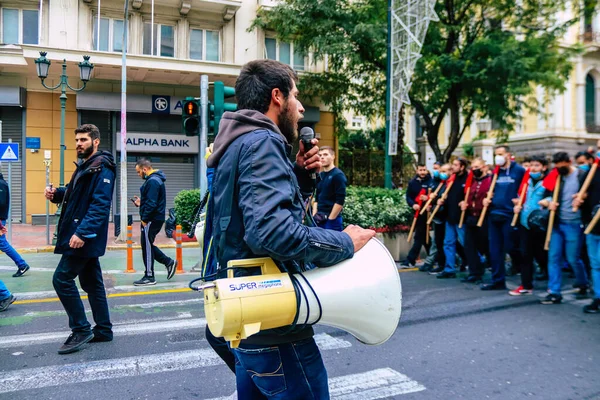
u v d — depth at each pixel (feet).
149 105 55.21
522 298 20.27
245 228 4.88
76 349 13.38
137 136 55.62
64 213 13.10
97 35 52.49
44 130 52.44
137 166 23.04
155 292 21.17
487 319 17.06
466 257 24.59
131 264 26.35
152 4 51.60
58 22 50.60
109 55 48.55
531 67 50.80
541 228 19.76
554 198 19.49
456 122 54.75
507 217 21.43
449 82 48.08
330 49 48.26
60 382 11.32
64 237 13.03
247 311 4.77
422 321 16.75
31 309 17.99
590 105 87.10
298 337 5.50
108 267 27.81
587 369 12.52
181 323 16.26
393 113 39.91
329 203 18.58
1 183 23.77
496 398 10.80
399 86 39.55
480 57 50.11
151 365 12.44
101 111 54.54
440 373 12.17
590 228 17.67
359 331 5.59
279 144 5.17
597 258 17.81
